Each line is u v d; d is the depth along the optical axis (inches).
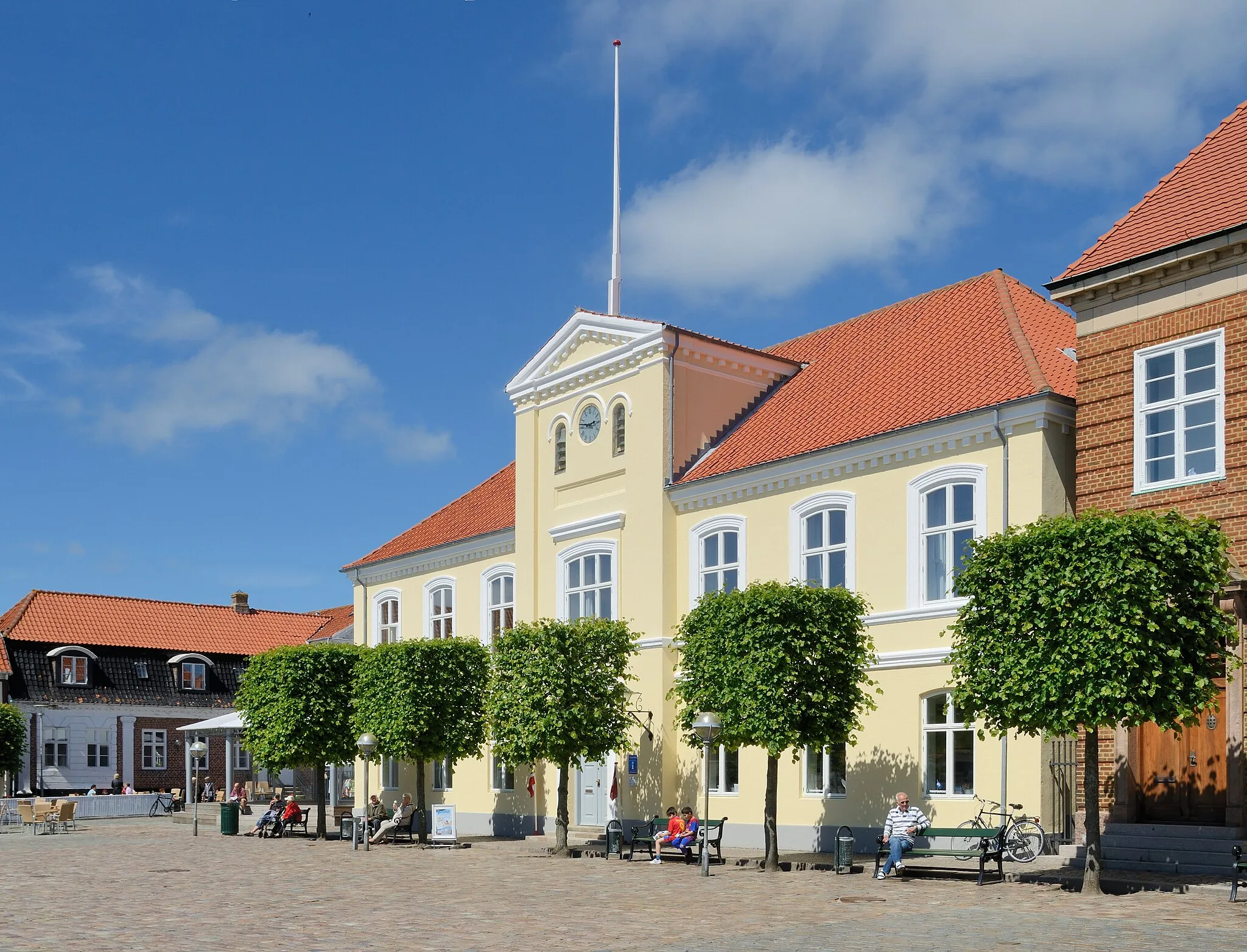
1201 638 747.4
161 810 2122.3
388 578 1796.3
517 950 601.6
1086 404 950.4
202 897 862.5
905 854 891.4
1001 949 569.9
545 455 1478.8
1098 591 754.2
